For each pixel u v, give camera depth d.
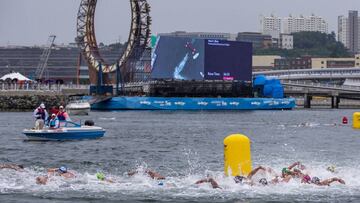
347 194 38.72
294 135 93.75
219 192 39.03
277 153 64.00
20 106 173.25
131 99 190.75
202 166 53.47
